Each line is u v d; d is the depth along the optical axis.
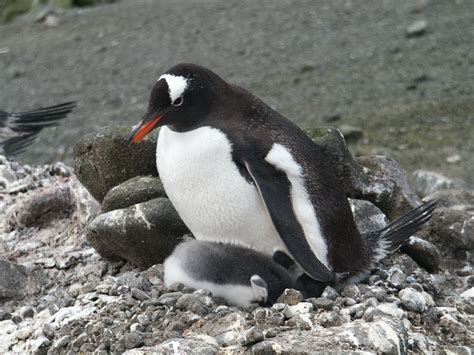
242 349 8.13
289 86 23.84
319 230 9.02
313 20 28.69
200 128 9.29
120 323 8.88
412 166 18.42
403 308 9.21
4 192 13.46
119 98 24.25
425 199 13.34
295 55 25.97
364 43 26.28
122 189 10.84
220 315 8.75
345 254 9.45
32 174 14.10
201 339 8.23
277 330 8.35
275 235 9.19
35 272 10.84
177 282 9.36
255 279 8.79
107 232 10.54
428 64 24.31
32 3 33.03
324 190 9.27
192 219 9.48
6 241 11.97
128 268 10.91
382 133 20.44
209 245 9.37
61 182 13.55
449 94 22.41
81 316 9.16
